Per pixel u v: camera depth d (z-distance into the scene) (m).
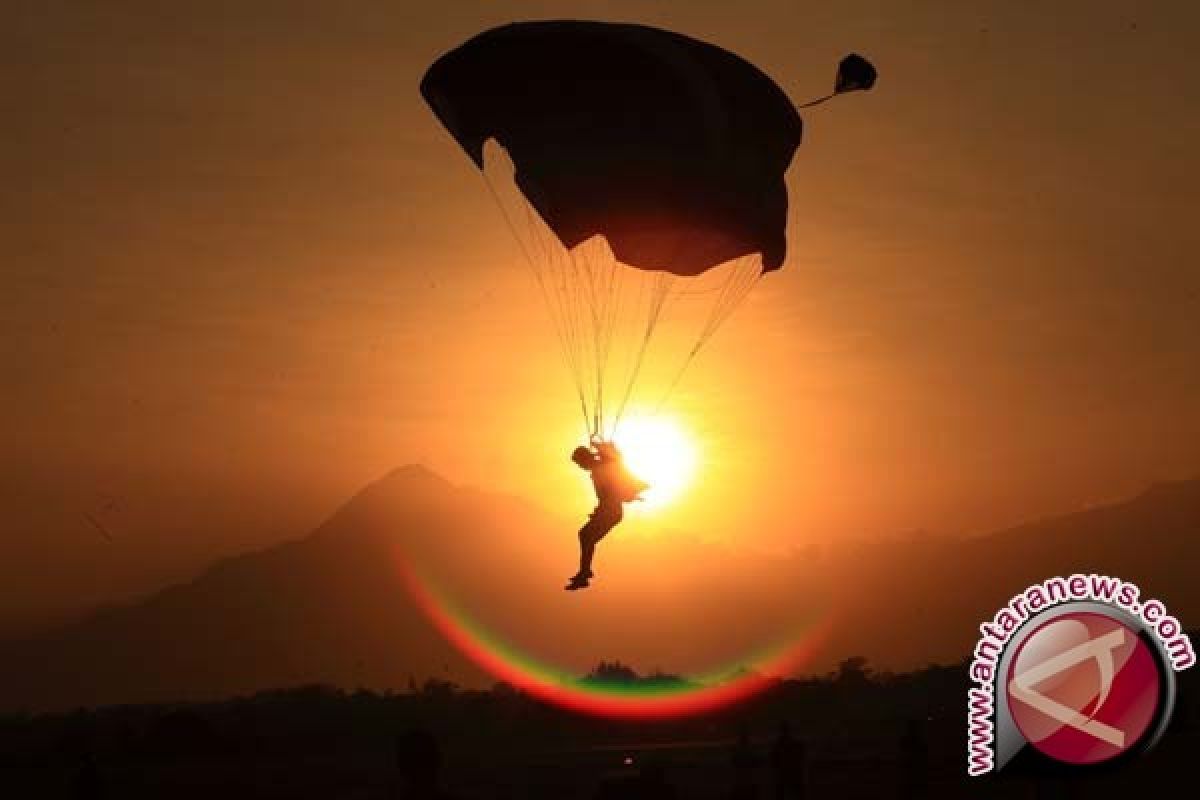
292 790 162.25
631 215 64.62
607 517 58.00
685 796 121.12
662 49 64.12
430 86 67.69
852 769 152.62
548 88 65.31
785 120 66.38
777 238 64.81
